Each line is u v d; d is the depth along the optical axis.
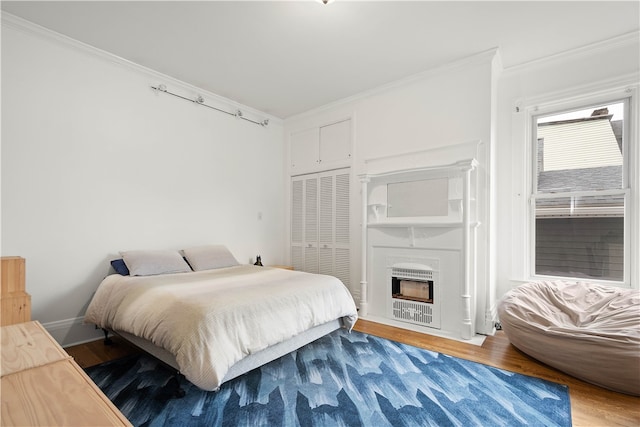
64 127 2.86
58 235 2.82
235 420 1.73
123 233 3.23
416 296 3.46
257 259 4.43
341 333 3.13
